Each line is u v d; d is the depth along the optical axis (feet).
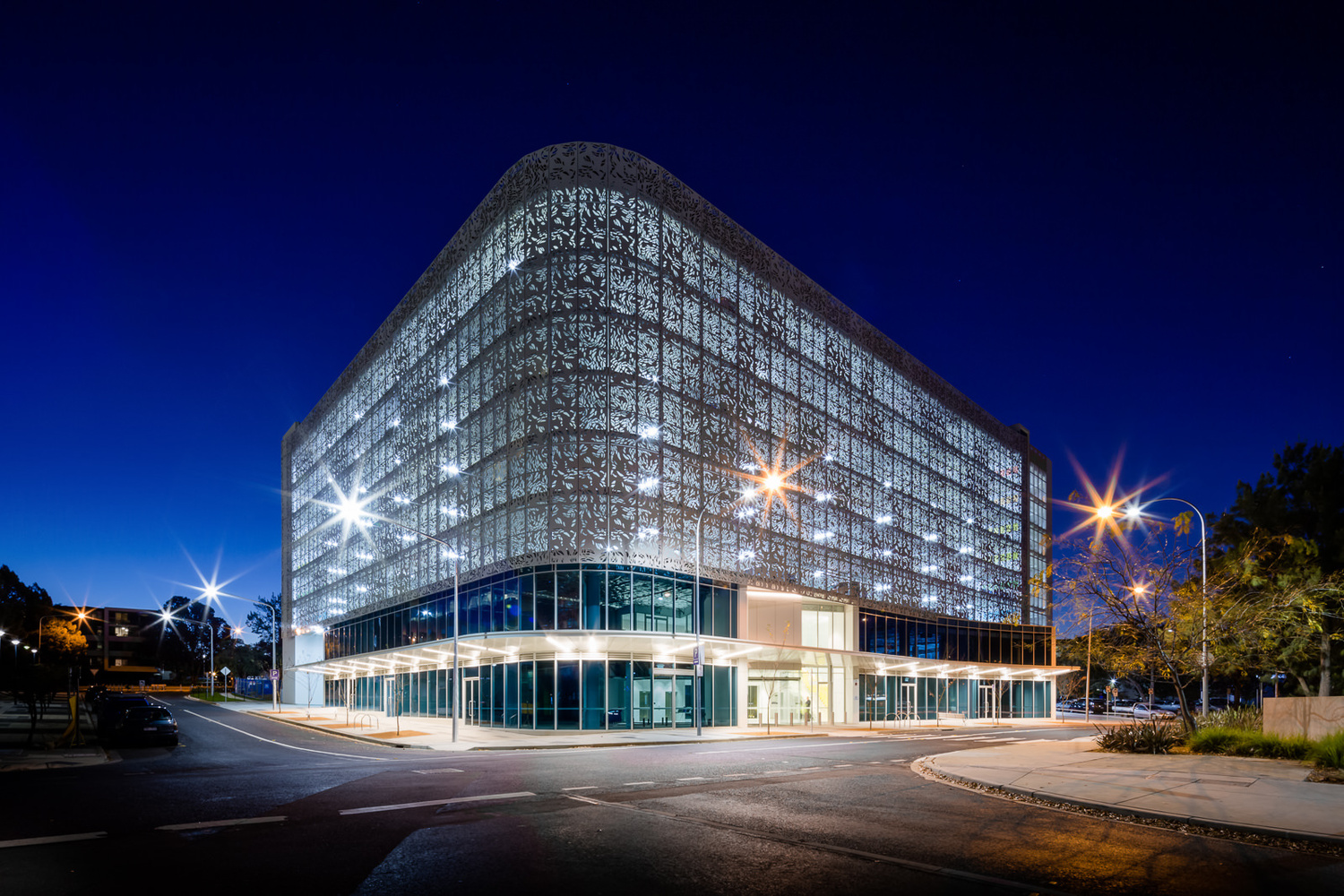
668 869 31.42
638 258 137.49
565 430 128.06
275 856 33.60
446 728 131.44
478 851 34.35
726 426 150.10
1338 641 104.32
